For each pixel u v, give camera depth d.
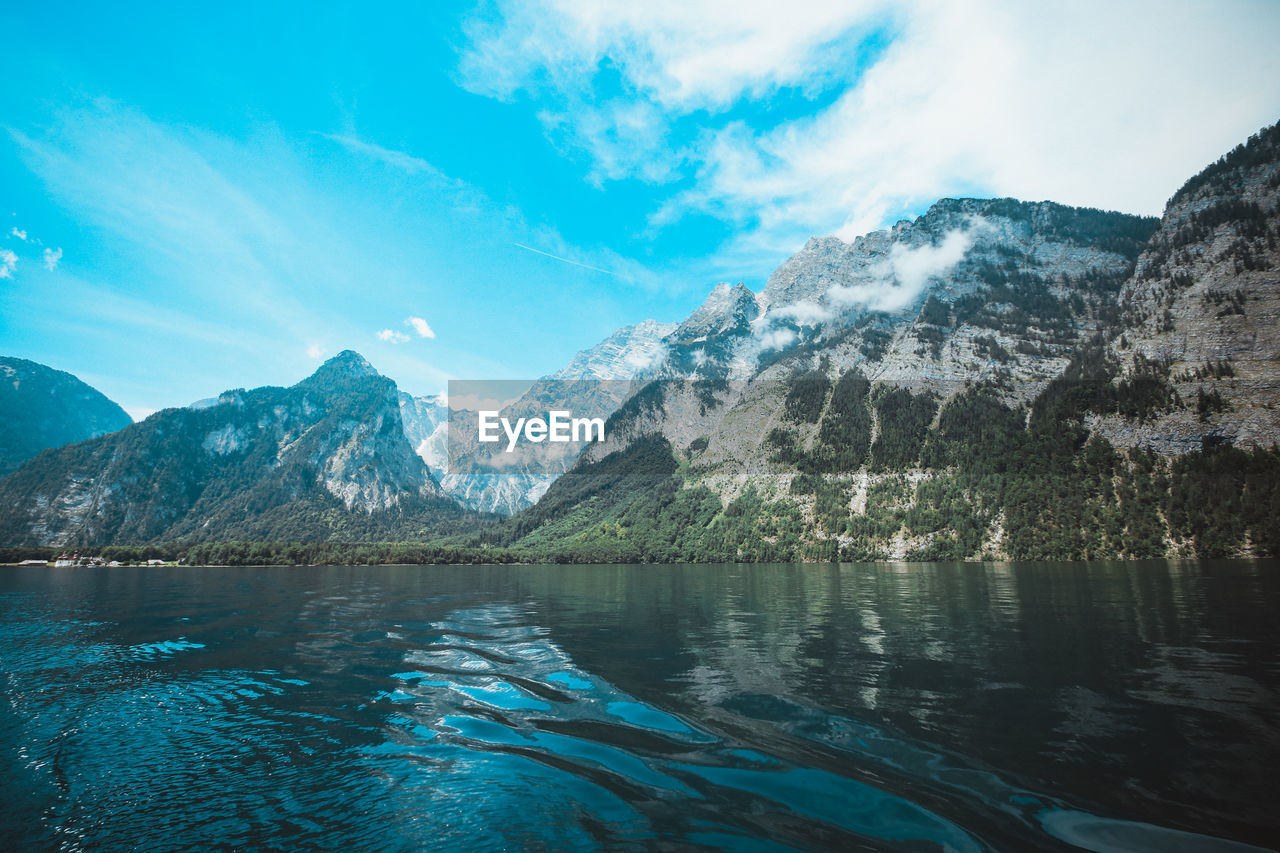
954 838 11.48
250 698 23.45
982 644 32.50
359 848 11.92
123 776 16.11
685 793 13.84
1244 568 95.69
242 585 93.62
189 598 68.69
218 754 17.56
